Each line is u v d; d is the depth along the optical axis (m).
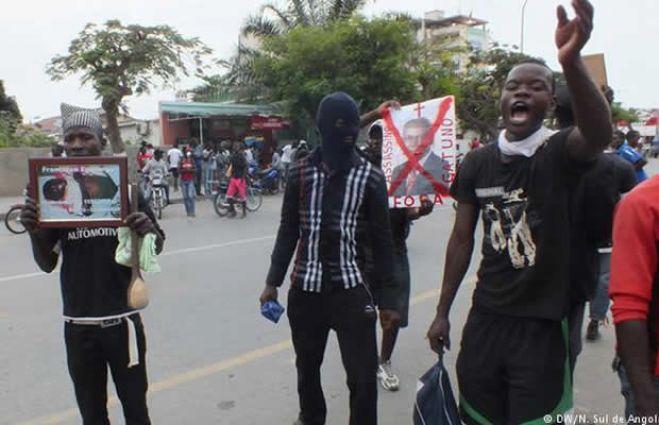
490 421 2.53
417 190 3.96
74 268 2.74
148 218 2.75
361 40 21.64
